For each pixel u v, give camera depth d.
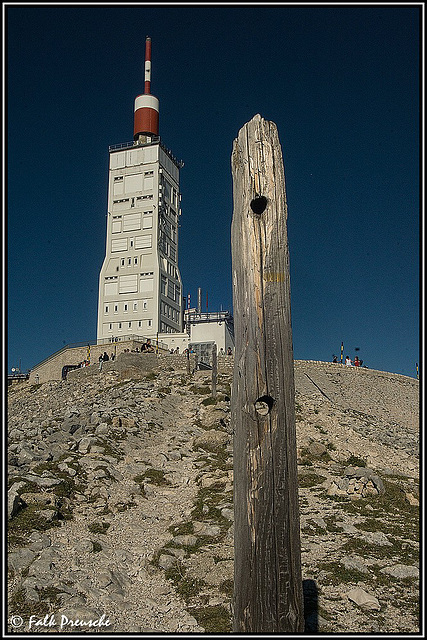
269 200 4.66
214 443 17.78
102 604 7.45
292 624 4.11
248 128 4.88
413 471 16.12
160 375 34.38
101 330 62.94
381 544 9.60
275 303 4.51
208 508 11.55
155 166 65.69
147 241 63.78
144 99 69.31
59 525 10.20
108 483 13.24
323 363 48.47
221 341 58.31
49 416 22.75
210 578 8.35
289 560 4.18
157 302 61.47
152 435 19.17
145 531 10.53
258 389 4.34
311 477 14.13
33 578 7.82
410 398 41.19
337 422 23.30
